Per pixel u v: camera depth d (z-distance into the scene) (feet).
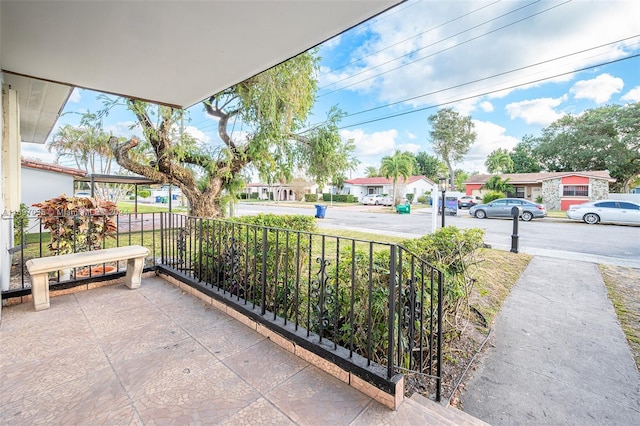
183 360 6.28
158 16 7.02
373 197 94.58
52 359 6.20
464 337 9.92
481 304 12.55
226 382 5.59
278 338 7.02
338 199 111.96
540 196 70.28
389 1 6.56
